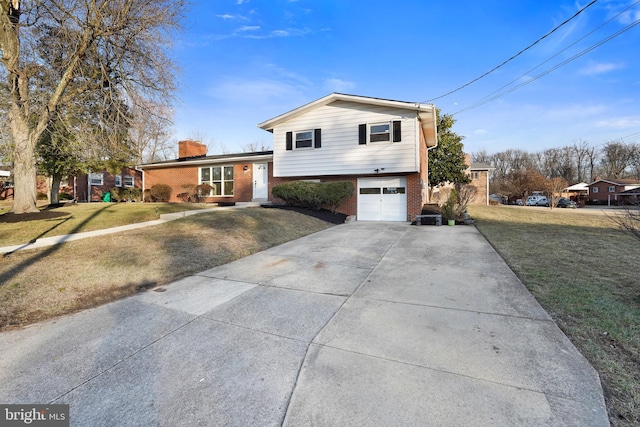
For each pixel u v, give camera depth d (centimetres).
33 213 911
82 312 351
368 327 302
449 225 1159
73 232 751
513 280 443
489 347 258
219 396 201
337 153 1312
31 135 896
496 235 873
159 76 928
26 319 329
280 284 450
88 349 264
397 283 446
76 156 1133
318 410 186
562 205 3506
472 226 1121
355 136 1285
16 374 227
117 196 1969
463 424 172
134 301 385
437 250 674
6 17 775
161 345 270
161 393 204
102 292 409
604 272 473
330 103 1323
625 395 193
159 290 429
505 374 219
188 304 372
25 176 918
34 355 254
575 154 5431
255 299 387
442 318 320
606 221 1275
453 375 219
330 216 1273
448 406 187
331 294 404
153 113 973
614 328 283
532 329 288
